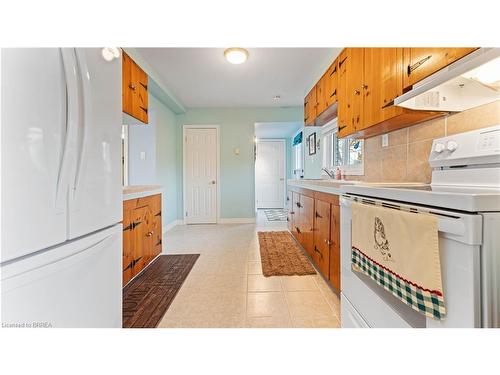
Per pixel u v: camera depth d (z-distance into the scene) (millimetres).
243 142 4980
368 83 1704
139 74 2494
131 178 3900
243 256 2904
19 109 638
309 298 1866
